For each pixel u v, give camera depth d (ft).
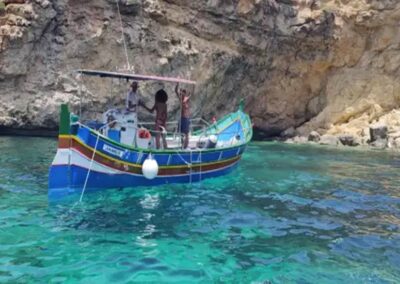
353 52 96.58
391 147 81.61
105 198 36.81
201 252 25.55
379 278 22.62
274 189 43.70
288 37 89.66
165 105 43.50
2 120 69.05
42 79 70.85
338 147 82.53
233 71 86.94
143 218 31.81
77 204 34.63
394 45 95.14
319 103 99.40
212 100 85.97
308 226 31.50
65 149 35.78
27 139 69.00
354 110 95.71
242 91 90.74
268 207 36.45
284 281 21.91
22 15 68.28
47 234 27.55
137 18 74.95
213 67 82.69
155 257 24.49
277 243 27.61
